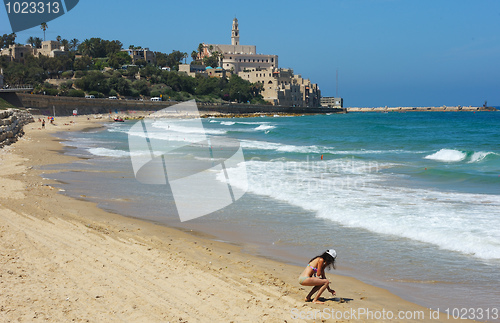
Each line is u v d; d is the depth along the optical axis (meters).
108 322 5.84
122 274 7.82
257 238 11.31
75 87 130.38
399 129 65.00
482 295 7.63
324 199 15.30
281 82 179.50
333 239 11.04
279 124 85.62
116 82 133.25
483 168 23.14
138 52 177.50
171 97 136.62
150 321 5.95
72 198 15.70
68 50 179.62
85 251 9.08
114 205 14.88
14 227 10.69
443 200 14.99
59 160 26.81
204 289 7.34
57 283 7.16
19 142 37.50
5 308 6.04
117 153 31.08
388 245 10.44
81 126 71.88
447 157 28.50
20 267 7.81
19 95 95.50
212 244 10.77
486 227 11.33
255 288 7.60
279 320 6.26
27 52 162.25
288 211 13.95
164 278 7.76
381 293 7.77
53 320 5.78
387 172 21.83
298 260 9.61
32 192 16.12
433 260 9.38
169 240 10.88
